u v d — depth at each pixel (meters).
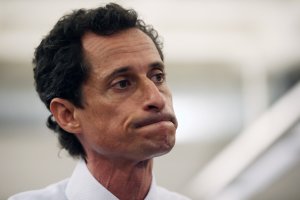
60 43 2.75
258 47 10.87
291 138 7.57
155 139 2.42
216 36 10.62
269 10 9.85
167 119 2.47
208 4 9.57
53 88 2.78
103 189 2.74
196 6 9.60
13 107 11.65
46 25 9.85
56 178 12.61
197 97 11.73
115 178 2.72
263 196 11.42
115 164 2.68
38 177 12.54
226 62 11.48
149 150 2.44
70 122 2.74
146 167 2.71
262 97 11.38
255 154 8.27
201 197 10.66
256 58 11.12
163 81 2.66
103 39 2.62
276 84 11.32
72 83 2.67
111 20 2.63
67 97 2.72
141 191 2.75
